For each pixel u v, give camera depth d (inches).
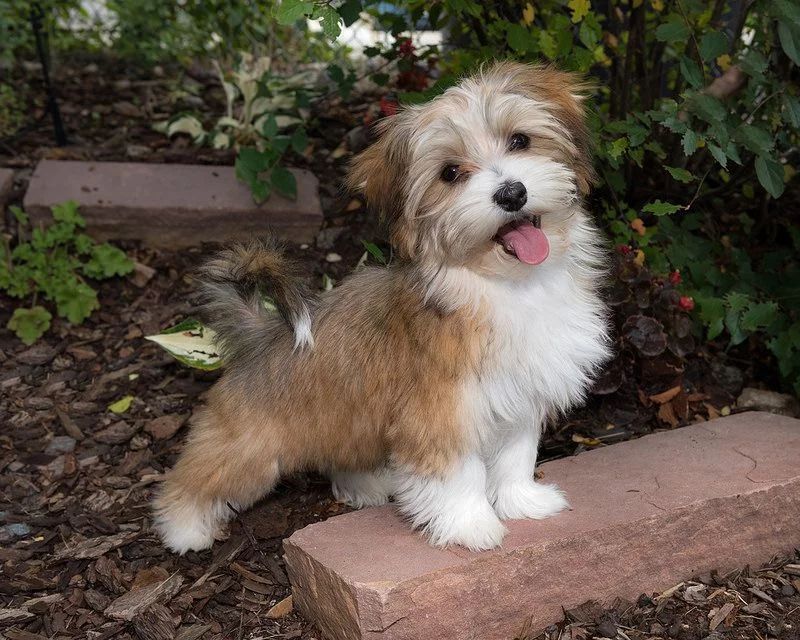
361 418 34.6
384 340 33.8
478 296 32.4
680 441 39.3
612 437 42.3
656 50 47.5
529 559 33.5
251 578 36.6
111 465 42.1
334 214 53.2
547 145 33.0
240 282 36.6
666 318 42.4
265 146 56.0
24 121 62.5
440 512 33.5
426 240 32.5
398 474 34.1
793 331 43.4
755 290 45.5
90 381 46.3
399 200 33.4
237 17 66.7
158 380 46.2
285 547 34.7
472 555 33.0
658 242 45.9
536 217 32.2
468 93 32.8
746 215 50.1
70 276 49.9
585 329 34.0
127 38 72.1
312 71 67.2
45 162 54.4
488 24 44.6
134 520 39.4
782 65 43.5
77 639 34.7
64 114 63.9
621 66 47.6
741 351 47.6
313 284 48.0
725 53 40.9
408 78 50.4
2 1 66.3
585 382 37.0
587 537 34.1
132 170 53.9
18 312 48.2
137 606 35.6
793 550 37.1
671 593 35.7
